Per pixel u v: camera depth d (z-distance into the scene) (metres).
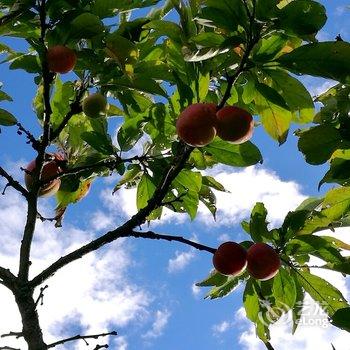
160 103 0.94
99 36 0.86
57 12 0.84
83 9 0.85
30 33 0.89
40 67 0.92
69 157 1.02
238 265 0.82
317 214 0.87
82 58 0.87
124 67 0.84
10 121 0.87
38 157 0.84
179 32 0.86
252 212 0.89
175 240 0.83
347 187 0.86
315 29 0.73
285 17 0.73
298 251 0.87
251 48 0.75
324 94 0.95
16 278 0.76
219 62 0.86
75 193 1.01
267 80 0.92
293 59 0.75
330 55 0.74
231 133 0.77
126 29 0.90
